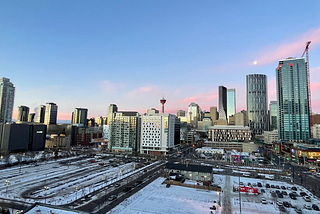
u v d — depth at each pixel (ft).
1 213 203.82
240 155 591.37
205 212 224.53
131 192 288.30
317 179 395.14
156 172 425.28
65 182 337.31
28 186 311.88
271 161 624.18
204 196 276.21
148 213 217.77
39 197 263.29
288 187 328.70
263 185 338.13
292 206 247.70
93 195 273.75
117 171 431.84
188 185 317.22
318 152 569.23
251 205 248.73
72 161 556.92
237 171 447.83
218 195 281.95
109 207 232.53
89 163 528.22
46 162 533.14
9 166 469.57
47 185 318.86
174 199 262.06
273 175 414.21
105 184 327.47
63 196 268.21
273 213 226.79
